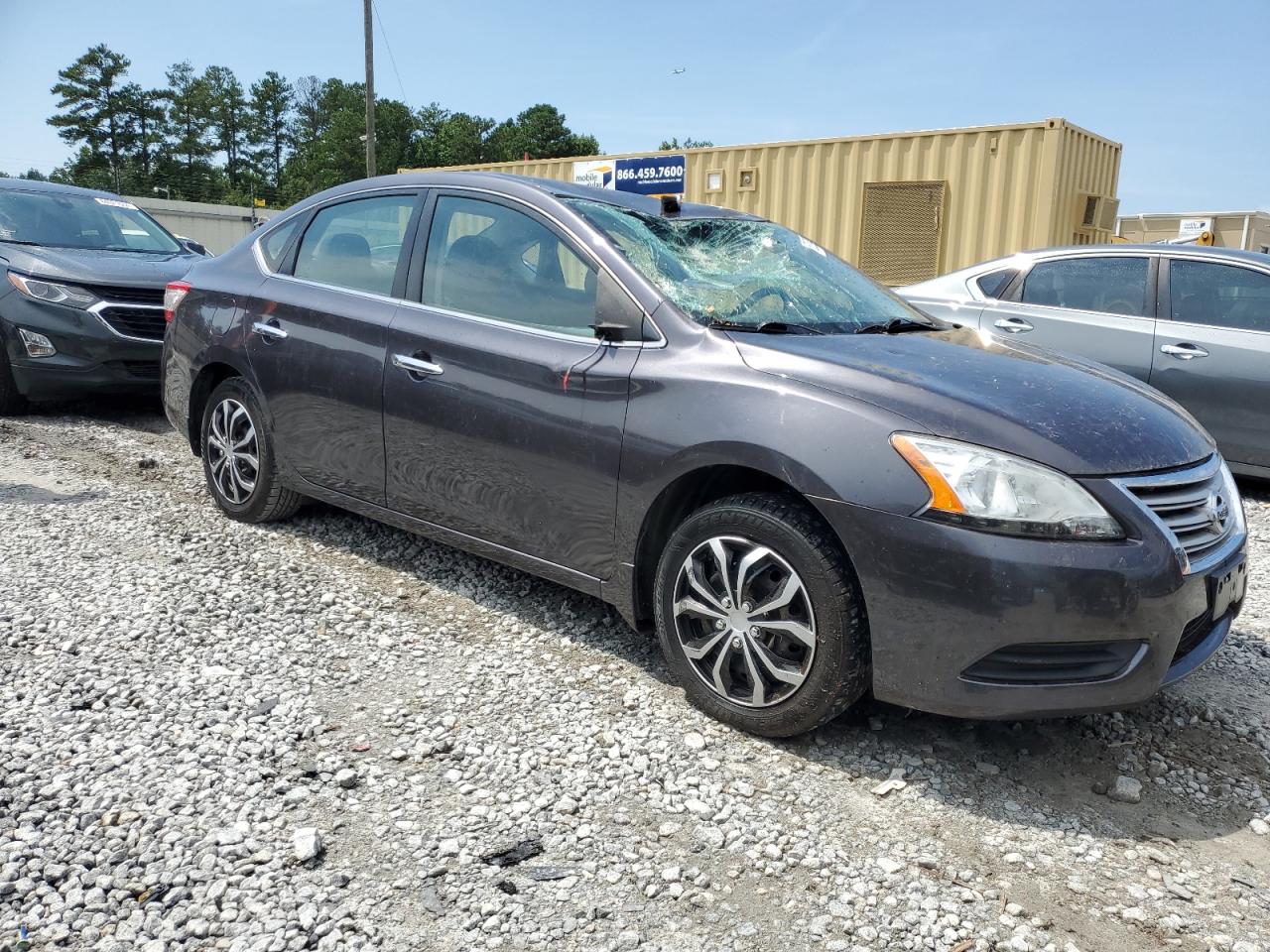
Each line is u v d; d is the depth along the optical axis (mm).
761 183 12391
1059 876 2443
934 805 2719
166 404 5223
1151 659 2656
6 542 4387
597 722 3072
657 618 3205
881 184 11461
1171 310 6535
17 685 3105
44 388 7285
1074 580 2543
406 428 3840
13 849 2320
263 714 3025
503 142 105062
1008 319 7047
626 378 3203
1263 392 6141
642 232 3662
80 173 96938
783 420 2854
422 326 3816
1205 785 2900
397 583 4160
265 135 109438
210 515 4957
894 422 2738
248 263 4750
